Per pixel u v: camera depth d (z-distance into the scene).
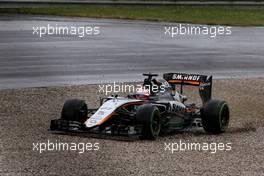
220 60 66.12
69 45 72.31
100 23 94.75
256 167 27.73
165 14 111.56
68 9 112.38
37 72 55.19
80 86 49.19
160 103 34.44
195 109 39.38
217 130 34.75
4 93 45.56
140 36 82.69
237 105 44.47
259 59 68.25
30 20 94.31
